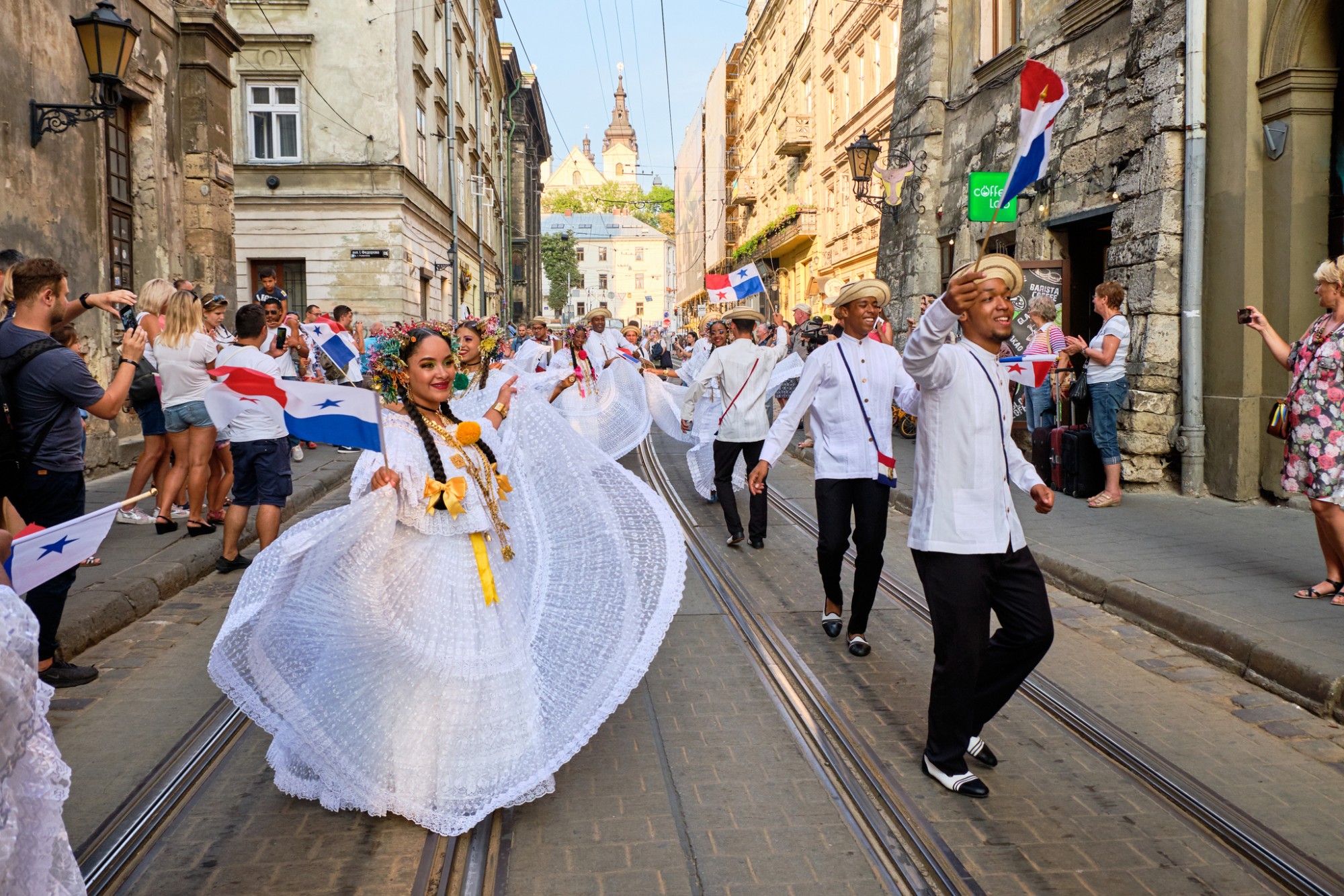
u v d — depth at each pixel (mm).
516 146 56219
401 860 3168
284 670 3393
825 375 5461
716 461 7934
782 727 4277
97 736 4113
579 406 10781
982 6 14094
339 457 12664
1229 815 3463
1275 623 5191
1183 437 9188
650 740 4148
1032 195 12109
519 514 3854
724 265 52250
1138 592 5855
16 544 2264
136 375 7875
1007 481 3703
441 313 28766
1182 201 9289
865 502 5242
